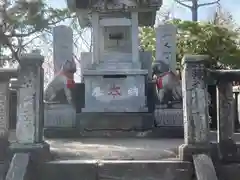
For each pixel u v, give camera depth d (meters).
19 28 19.08
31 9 18.16
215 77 6.67
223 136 6.65
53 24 19.09
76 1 11.86
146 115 11.00
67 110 11.23
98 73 11.63
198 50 20.42
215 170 6.12
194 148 6.00
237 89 14.77
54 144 8.29
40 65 6.29
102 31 12.41
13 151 6.02
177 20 21.92
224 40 20.67
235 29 21.97
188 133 6.09
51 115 11.20
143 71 11.62
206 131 6.07
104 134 10.66
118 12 12.05
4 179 5.92
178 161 5.98
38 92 6.21
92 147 7.62
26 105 6.14
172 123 10.91
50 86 11.44
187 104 6.16
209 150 6.00
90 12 12.15
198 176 5.57
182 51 20.39
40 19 18.38
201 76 6.18
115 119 11.00
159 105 11.09
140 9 11.94
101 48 12.34
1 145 6.33
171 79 11.12
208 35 20.52
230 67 20.56
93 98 11.59
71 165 5.95
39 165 5.94
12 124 12.44
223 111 6.71
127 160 6.14
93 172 5.94
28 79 6.19
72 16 19.06
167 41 13.05
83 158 6.42
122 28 12.51
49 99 11.38
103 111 11.47
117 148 7.40
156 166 5.93
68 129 10.82
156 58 13.05
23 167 5.65
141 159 6.27
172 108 11.01
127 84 11.61
